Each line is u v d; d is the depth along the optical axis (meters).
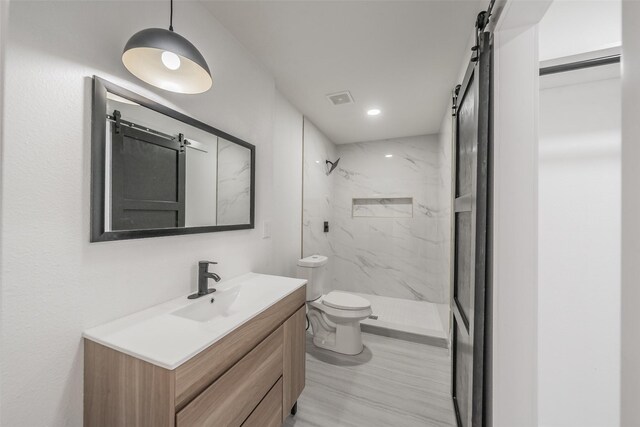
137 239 1.07
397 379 1.90
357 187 3.73
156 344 0.83
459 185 1.50
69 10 0.86
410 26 1.49
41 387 0.80
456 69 1.91
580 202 1.16
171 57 0.95
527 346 0.88
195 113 1.34
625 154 0.29
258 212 1.85
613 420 1.16
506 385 0.90
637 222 0.29
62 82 0.84
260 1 1.33
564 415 1.21
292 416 1.54
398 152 3.53
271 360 1.23
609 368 1.16
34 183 0.78
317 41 1.63
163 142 1.16
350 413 1.57
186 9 1.28
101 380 0.85
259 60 1.83
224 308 1.36
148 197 1.10
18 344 0.75
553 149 1.18
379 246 3.62
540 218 1.21
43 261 0.80
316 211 3.15
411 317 2.90
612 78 1.11
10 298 0.74
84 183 0.90
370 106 2.54
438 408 1.62
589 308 1.17
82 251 0.89
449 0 1.31
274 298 1.28
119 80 1.00
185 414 0.77
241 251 1.68
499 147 0.90
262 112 1.88
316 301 2.48
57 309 0.83
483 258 0.94
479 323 0.95
